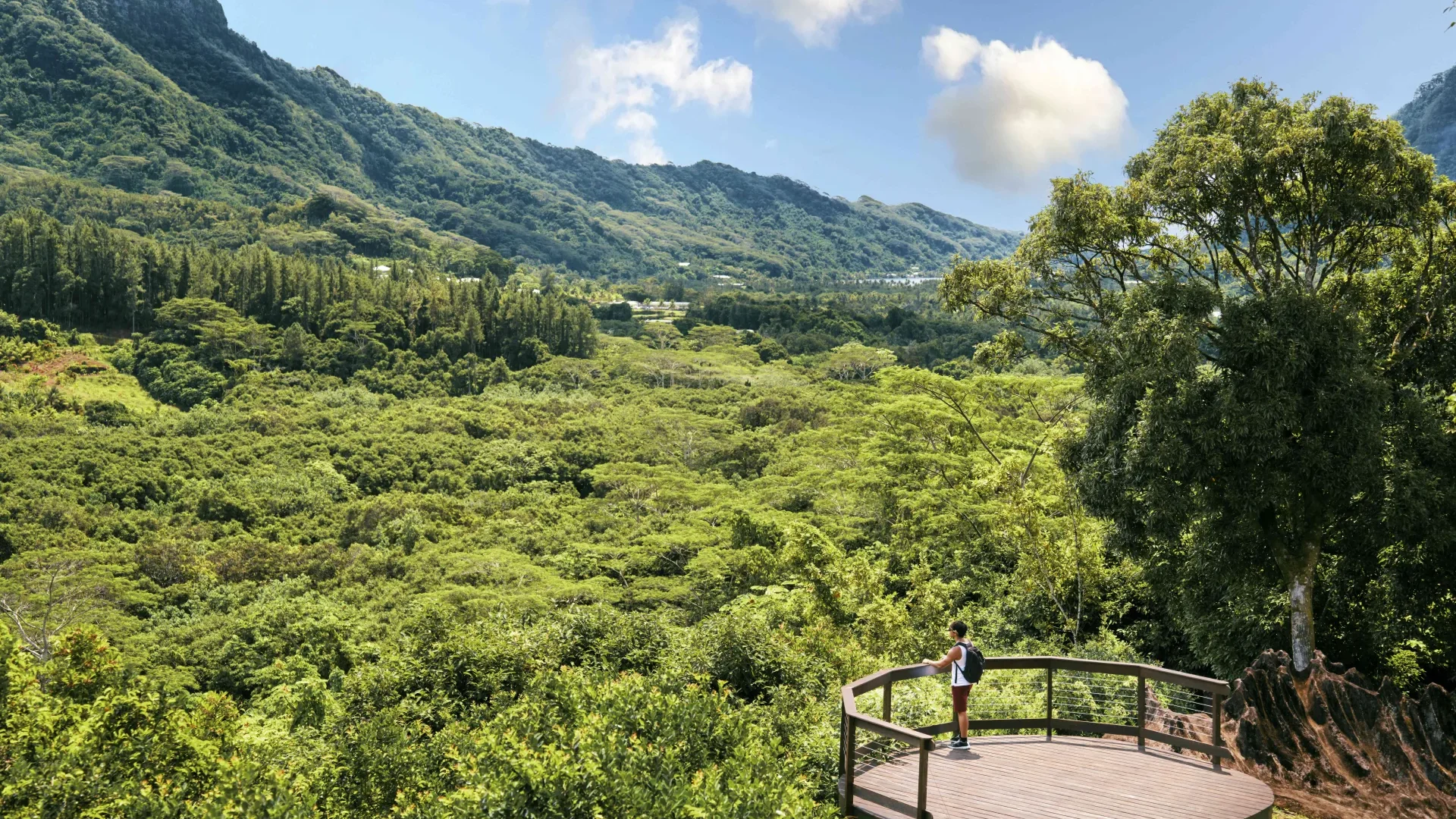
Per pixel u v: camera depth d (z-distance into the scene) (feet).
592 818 21.12
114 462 197.57
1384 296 47.37
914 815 19.04
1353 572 44.29
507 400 307.78
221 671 107.04
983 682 41.34
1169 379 39.19
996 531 65.41
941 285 63.21
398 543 163.32
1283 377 37.14
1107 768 22.04
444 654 49.73
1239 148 42.80
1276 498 38.34
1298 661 40.37
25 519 163.32
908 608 62.59
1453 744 23.71
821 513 121.90
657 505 171.22
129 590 135.74
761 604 77.66
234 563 149.18
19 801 30.14
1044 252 53.26
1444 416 43.19
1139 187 47.09
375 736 35.88
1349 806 24.14
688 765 25.85
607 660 49.78
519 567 133.08
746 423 254.06
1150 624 56.34
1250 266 52.03
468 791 21.90
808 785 26.00
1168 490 39.29
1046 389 90.84
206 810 24.79
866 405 130.21
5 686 40.06
